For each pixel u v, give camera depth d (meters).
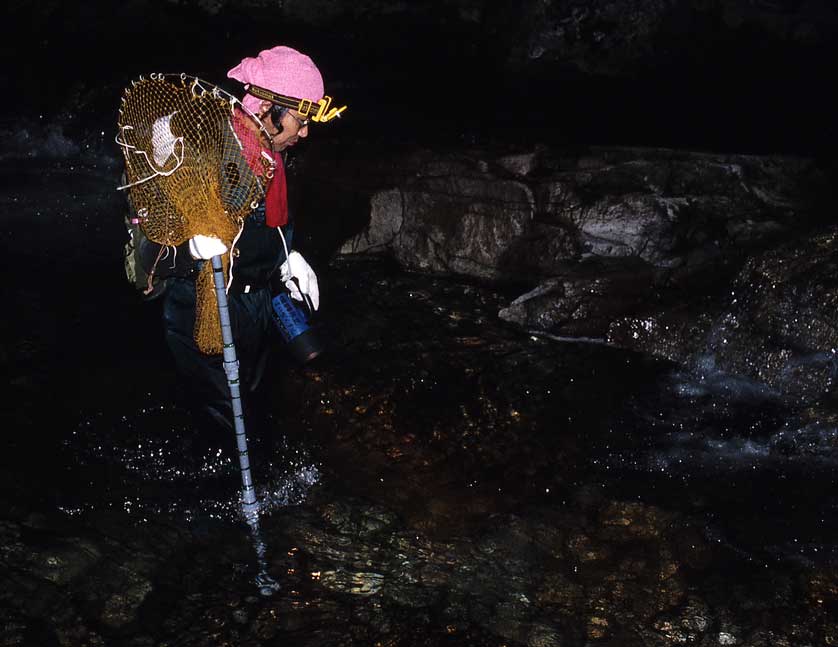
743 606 3.39
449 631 3.18
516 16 10.32
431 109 8.61
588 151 6.52
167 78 3.81
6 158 7.97
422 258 6.32
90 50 9.64
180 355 3.69
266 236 3.53
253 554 3.51
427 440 4.37
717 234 5.76
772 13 9.88
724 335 5.12
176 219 3.30
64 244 6.25
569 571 3.54
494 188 6.14
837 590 3.48
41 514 3.59
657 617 3.32
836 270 4.96
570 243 5.92
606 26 9.95
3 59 9.22
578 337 5.46
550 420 4.59
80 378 4.63
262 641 3.08
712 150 7.36
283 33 10.42
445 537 3.70
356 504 3.86
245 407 3.89
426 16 10.67
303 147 7.00
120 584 3.28
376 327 5.43
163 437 4.18
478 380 4.91
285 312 3.75
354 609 3.26
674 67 9.67
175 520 3.66
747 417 4.66
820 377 4.79
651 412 4.70
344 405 4.59
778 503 3.99
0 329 5.05
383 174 6.55
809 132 7.72
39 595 3.17
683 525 3.82
